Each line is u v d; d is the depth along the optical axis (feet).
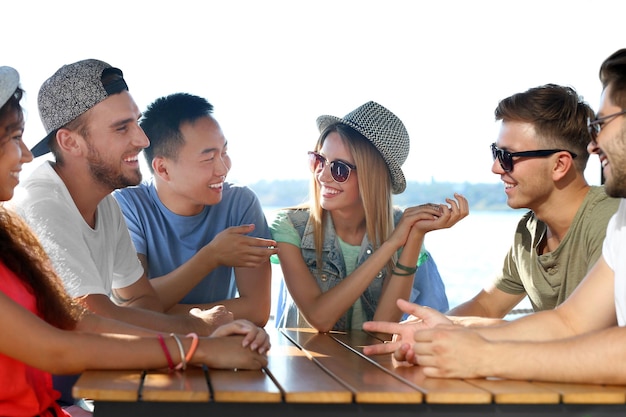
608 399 6.36
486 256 78.28
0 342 6.57
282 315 12.87
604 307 7.82
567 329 7.85
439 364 6.93
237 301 11.80
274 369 7.34
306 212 12.07
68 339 6.74
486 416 6.39
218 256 11.07
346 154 11.49
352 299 10.82
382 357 8.17
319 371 7.29
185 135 11.40
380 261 11.01
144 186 12.05
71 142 9.61
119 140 9.69
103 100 9.57
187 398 6.16
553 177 9.71
